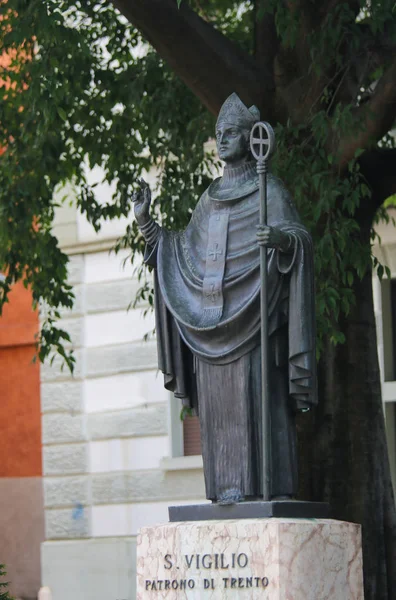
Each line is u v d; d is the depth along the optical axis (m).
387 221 19.11
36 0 16.84
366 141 16.11
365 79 17.03
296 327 10.47
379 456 16.80
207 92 16.50
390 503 16.77
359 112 16.12
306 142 16.34
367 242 17.14
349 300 16.16
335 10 16.23
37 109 17.89
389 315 22.86
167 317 11.13
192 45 16.03
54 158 19.06
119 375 25.12
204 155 20.19
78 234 25.55
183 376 11.12
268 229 10.30
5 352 26.56
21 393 26.34
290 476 10.63
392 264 22.56
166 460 24.31
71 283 25.73
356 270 16.94
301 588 9.90
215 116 16.89
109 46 19.44
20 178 19.28
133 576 24.41
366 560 16.42
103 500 24.98
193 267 11.09
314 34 16.30
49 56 17.62
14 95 19.81
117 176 19.73
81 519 25.12
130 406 24.94
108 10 19.38
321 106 16.72
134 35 19.53
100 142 19.23
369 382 16.88
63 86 17.50
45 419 25.73
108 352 25.27
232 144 11.09
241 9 21.92
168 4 15.72
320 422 16.73
